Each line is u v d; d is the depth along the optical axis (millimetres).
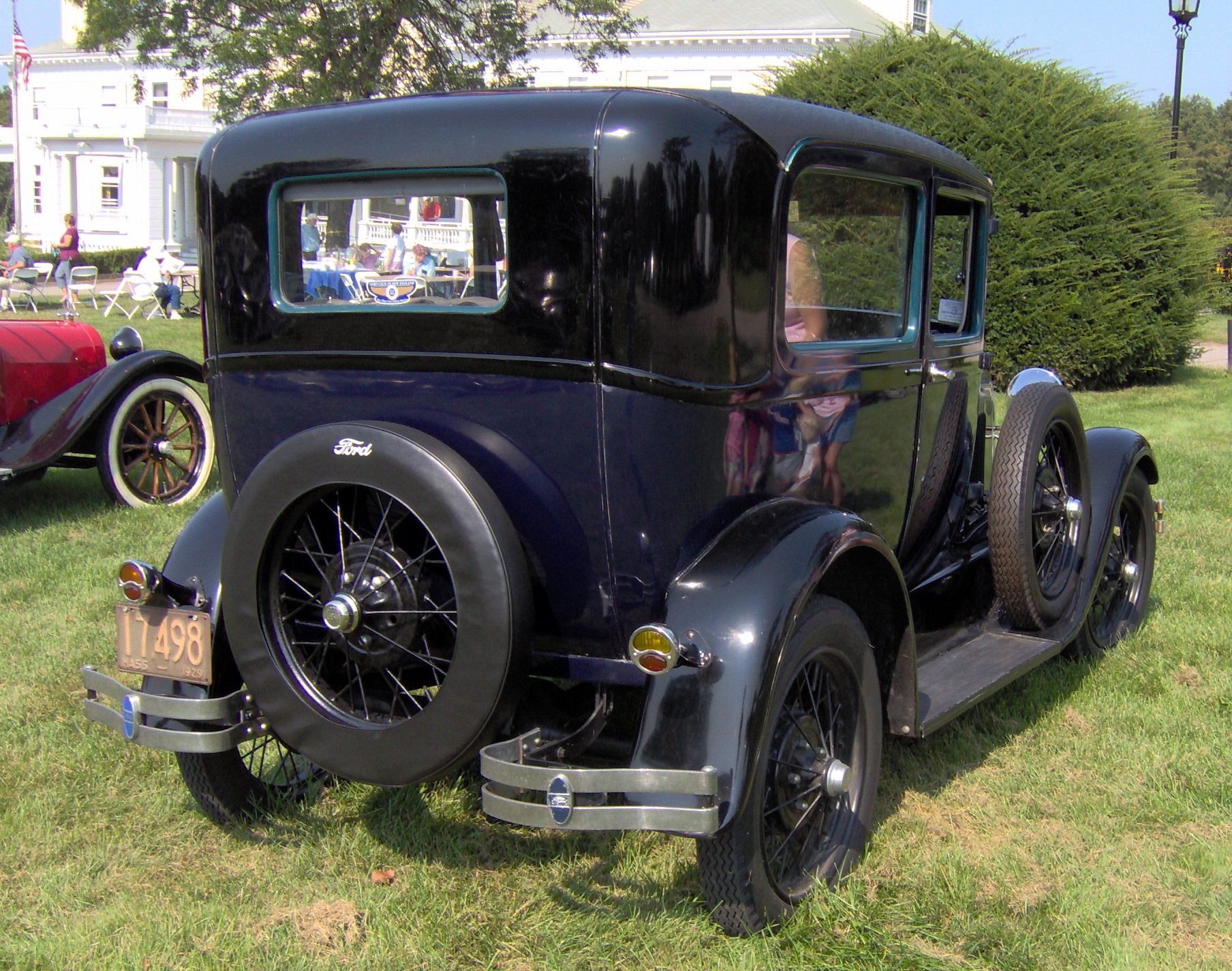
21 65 36344
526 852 2857
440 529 2260
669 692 2283
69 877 2760
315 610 2674
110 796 3174
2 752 3418
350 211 2615
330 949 2477
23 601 4887
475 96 2445
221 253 2734
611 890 2688
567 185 2291
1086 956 2426
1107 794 3164
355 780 2400
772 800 2500
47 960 2418
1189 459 8039
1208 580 5094
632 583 2422
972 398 3770
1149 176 11742
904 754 3406
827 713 2664
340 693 2596
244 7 16906
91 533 6020
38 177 38469
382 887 2701
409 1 16094
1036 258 11688
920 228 3170
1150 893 2691
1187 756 3371
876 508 3152
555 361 2346
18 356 6230
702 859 2391
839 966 2377
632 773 2174
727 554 2406
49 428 6160
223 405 2826
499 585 2227
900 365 3107
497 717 2271
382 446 2305
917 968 2381
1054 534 3742
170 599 2715
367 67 16531
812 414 2711
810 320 2744
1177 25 14180
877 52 12328
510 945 2479
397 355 2514
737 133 2383
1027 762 3369
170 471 7227
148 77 39250
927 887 2664
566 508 2422
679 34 32156
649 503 2355
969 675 3178
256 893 2695
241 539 2451
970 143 11633
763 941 2434
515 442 2432
